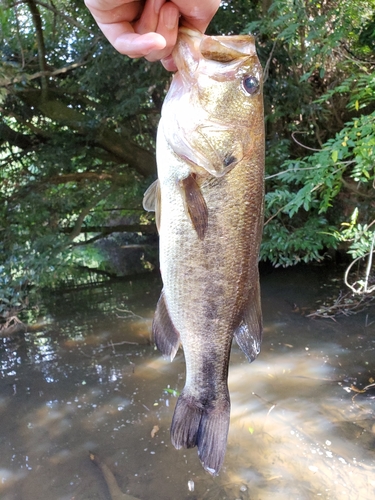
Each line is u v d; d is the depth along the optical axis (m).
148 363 4.57
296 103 6.23
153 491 2.83
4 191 7.16
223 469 2.96
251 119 1.52
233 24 6.18
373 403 3.51
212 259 1.56
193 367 1.67
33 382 4.34
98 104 6.99
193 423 1.70
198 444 1.68
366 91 4.07
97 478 2.98
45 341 5.34
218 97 1.50
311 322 5.29
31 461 3.19
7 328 5.75
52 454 3.26
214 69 1.49
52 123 7.35
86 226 8.58
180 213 1.56
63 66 7.07
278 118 6.45
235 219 1.55
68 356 4.87
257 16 6.15
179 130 1.52
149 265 8.84
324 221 5.70
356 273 6.39
